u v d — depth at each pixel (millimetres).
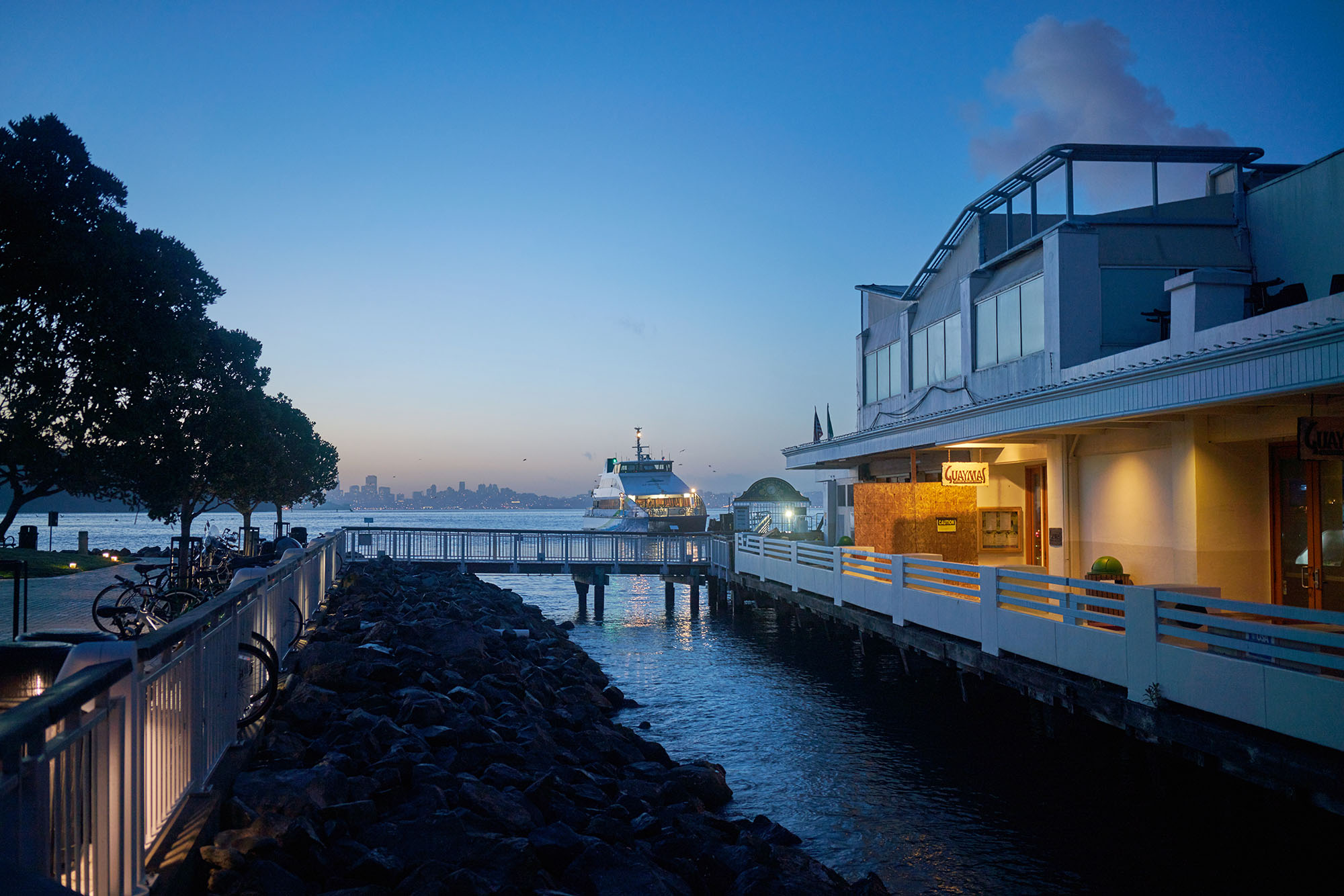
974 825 10961
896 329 27328
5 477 18531
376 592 21734
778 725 16219
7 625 14641
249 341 29266
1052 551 18516
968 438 16531
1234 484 13859
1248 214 18578
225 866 5070
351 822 6621
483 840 6645
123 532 127312
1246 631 8852
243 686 7719
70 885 3441
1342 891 8898
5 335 17312
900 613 17516
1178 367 10828
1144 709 10250
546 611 36938
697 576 33562
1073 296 18016
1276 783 8523
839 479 32906
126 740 4109
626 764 12289
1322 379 8898
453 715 11109
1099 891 9102
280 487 35562
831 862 9859
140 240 20047
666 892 6863
